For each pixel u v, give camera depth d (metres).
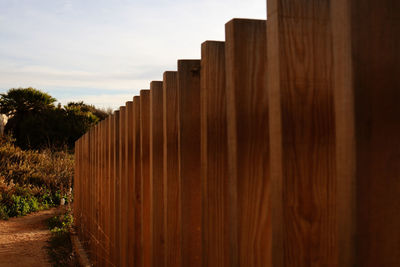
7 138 18.39
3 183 12.27
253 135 1.26
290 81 1.01
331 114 1.03
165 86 2.05
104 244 4.53
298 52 1.02
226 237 1.49
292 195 1.00
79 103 30.25
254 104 1.26
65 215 9.74
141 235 2.70
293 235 1.00
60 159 16.33
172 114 2.04
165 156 2.04
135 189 2.95
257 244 1.25
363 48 0.79
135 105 2.97
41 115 24.66
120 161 3.54
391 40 0.80
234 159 1.25
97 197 5.29
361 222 0.77
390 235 0.78
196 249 1.76
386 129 0.79
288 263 0.99
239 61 1.25
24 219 10.13
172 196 2.01
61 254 6.47
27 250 6.85
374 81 0.79
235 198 1.24
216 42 1.51
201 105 1.54
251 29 1.27
